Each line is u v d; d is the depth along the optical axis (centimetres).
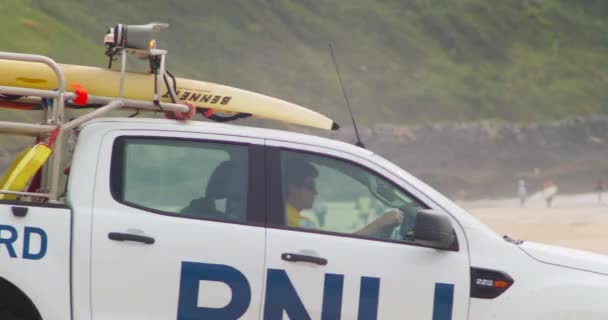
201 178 2233
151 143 2233
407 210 2292
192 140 2248
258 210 2222
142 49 2289
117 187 2188
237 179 2241
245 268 2170
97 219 2145
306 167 2280
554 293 2248
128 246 2138
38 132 2194
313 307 2186
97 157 2202
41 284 2097
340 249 2211
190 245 2159
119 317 2125
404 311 2214
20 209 2109
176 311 2142
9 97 2402
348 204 2289
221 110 2394
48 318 2098
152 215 2175
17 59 2145
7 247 2094
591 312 2242
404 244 2238
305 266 2191
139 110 2336
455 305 2228
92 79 2305
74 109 2438
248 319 2167
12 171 2397
